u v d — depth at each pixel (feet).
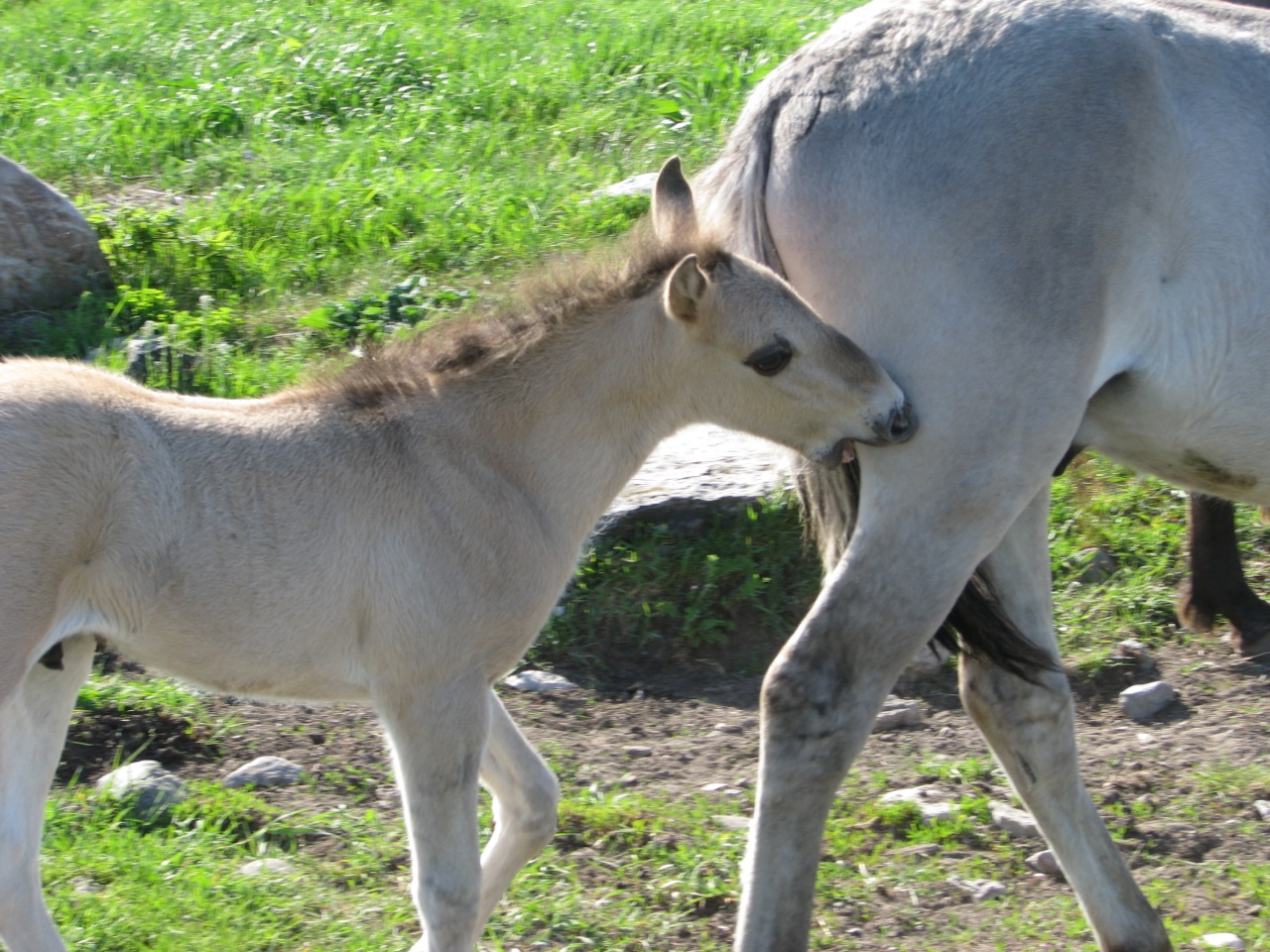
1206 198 21.71
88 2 88.33
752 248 22.30
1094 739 29.99
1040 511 22.91
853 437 20.75
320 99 64.85
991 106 21.27
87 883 23.02
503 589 20.29
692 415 21.38
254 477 19.61
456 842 19.81
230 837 24.58
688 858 24.77
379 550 19.77
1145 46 21.86
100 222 48.03
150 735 28.17
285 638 19.79
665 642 33.09
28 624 18.33
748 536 34.24
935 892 24.73
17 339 42.42
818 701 20.76
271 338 43.04
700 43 72.84
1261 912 24.12
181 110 61.26
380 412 20.47
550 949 22.43
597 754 29.04
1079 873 22.86
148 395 20.02
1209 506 31.86
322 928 22.33
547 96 64.08
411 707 19.88
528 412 20.74
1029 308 20.70
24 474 18.29
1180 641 33.30
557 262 21.61
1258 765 28.30
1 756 19.69
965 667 23.54
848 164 21.56
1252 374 22.25
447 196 52.24
